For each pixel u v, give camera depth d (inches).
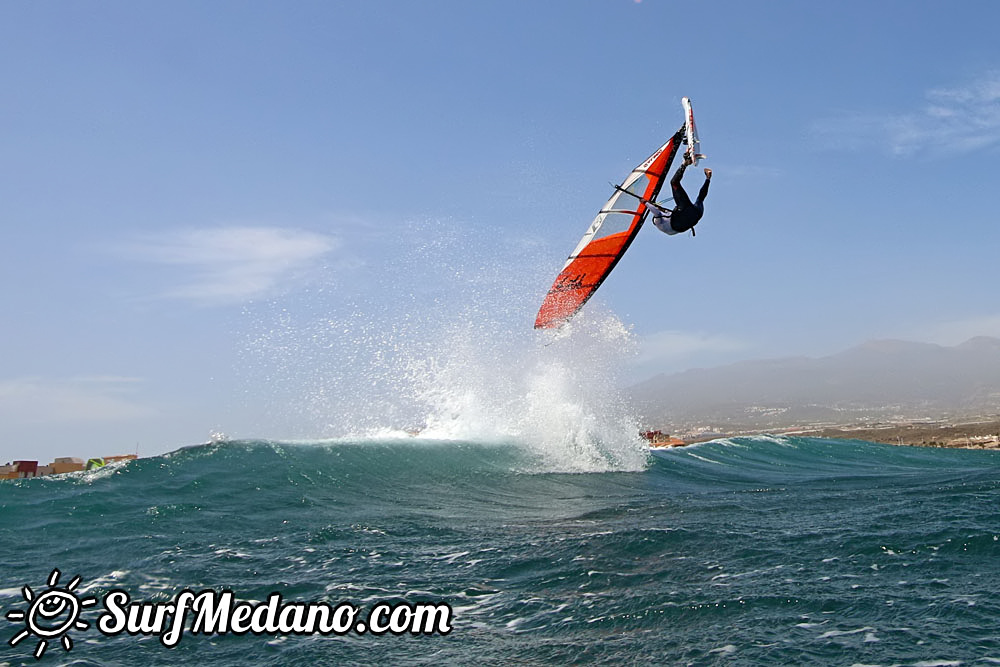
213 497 473.1
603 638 223.1
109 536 377.1
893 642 205.0
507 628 237.5
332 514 448.1
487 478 598.5
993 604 232.2
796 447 958.4
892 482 590.2
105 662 218.8
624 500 508.7
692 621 231.9
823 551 312.5
